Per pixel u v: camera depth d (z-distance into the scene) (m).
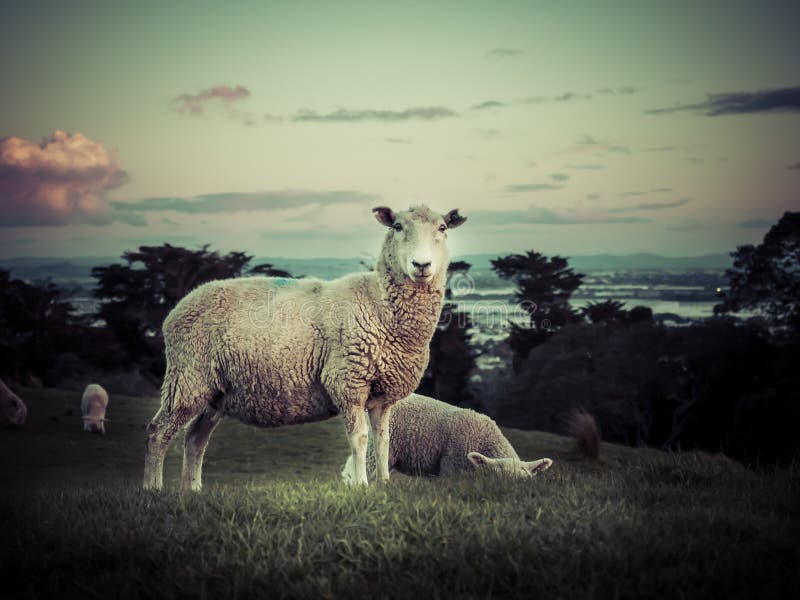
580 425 16.98
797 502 5.23
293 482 6.28
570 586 3.82
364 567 4.13
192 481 7.39
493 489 5.55
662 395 39.62
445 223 6.82
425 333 6.82
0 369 42.25
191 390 7.01
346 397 6.70
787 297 45.78
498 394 44.66
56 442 18.36
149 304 43.91
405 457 8.89
